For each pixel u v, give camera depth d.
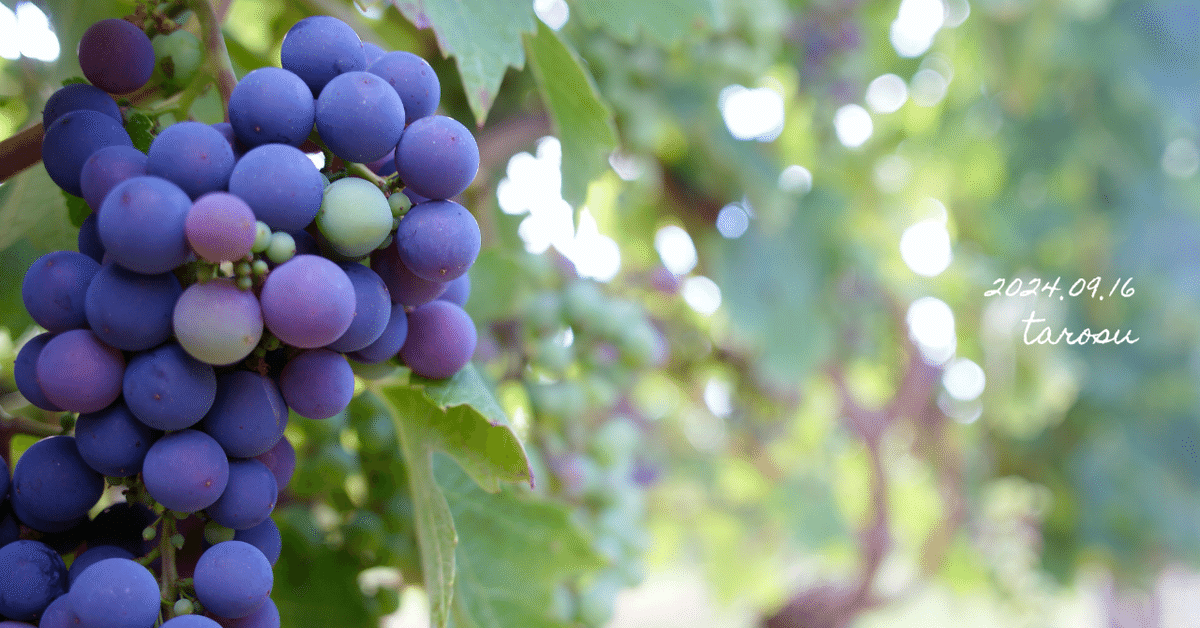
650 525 1.58
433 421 0.38
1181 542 2.12
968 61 1.70
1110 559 2.16
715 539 1.73
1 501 0.34
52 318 0.32
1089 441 2.15
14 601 0.32
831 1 1.11
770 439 1.55
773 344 1.19
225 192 0.32
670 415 1.39
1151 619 2.44
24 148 0.36
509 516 0.45
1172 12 2.03
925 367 1.71
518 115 0.69
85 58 0.34
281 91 0.32
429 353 0.36
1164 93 1.98
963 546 2.03
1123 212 2.07
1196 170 2.17
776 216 1.04
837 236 1.29
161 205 0.31
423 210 0.33
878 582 1.85
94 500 0.33
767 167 1.02
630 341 0.71
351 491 0.51
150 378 0.32
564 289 0.72
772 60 1.01
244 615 0.33
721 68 0.86
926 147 1.77
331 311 0.32
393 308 0.35
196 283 0.32
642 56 0.83
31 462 0.33
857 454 1.96
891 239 1.52
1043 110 2.02
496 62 0.40
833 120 1.18
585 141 0.46
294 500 0.48
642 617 3.01
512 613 0.44
